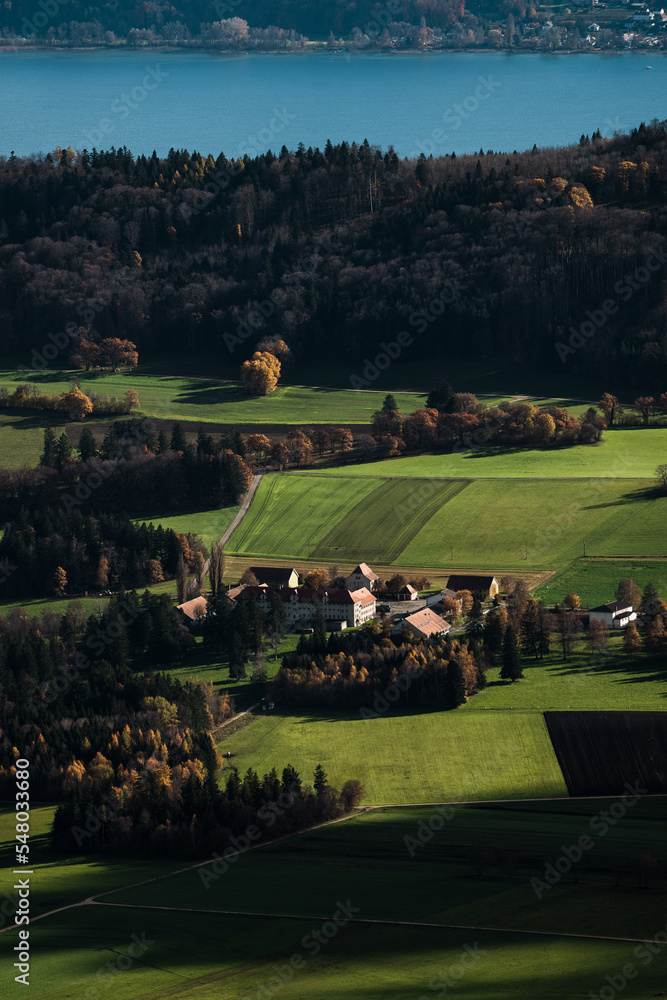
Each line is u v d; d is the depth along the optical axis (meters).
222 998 184.25
